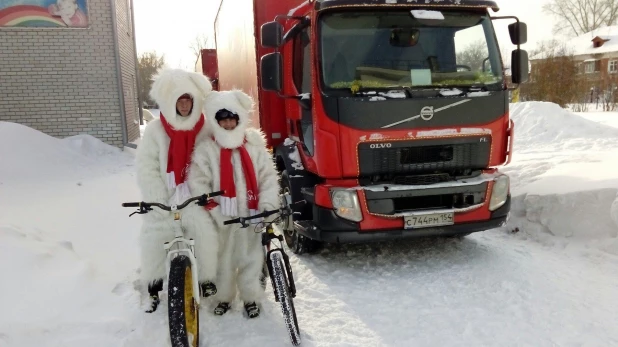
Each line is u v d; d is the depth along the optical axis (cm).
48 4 1171
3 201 739
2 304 360
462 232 493
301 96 525
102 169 1058
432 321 392
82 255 509
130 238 587
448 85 493
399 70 491
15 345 325
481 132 490
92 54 1213
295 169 555
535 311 398
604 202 546
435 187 479
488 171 523
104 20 1209
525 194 629
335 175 477
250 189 383
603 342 349
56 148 1085
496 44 518
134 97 1673
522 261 512
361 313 412
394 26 497
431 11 498
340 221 474
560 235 572
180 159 368
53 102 1209
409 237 483
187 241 356
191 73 367
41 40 1182
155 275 384
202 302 426
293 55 580
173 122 361
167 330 373
